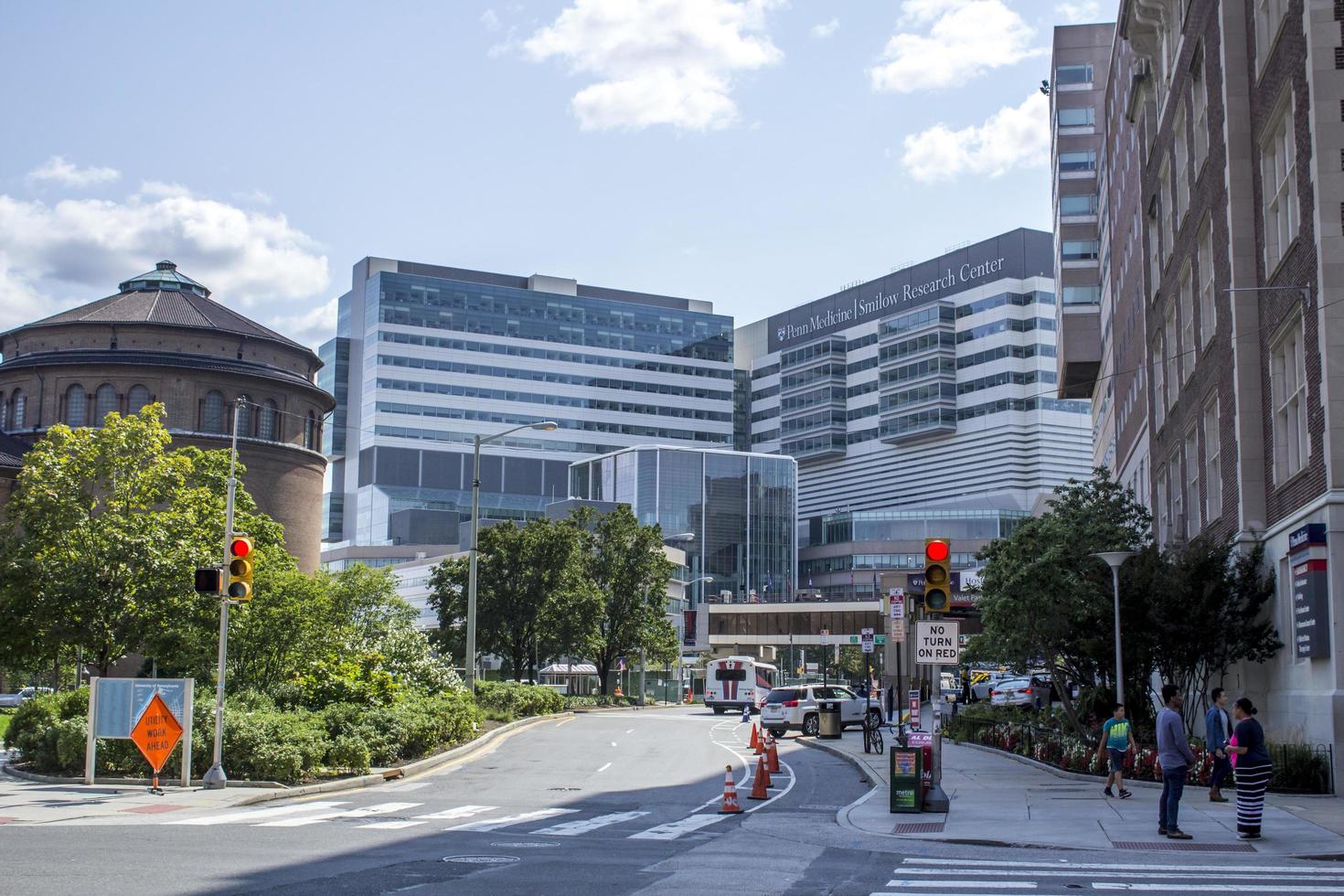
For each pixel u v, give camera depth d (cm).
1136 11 4062
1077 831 1847
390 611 5616
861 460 17812
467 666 4378
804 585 16912
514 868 1413
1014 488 15525
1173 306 3919
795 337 19388
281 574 3297
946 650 2630
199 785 2339
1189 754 1772
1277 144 2691
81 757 2484
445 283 18300
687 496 15375
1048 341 15850
